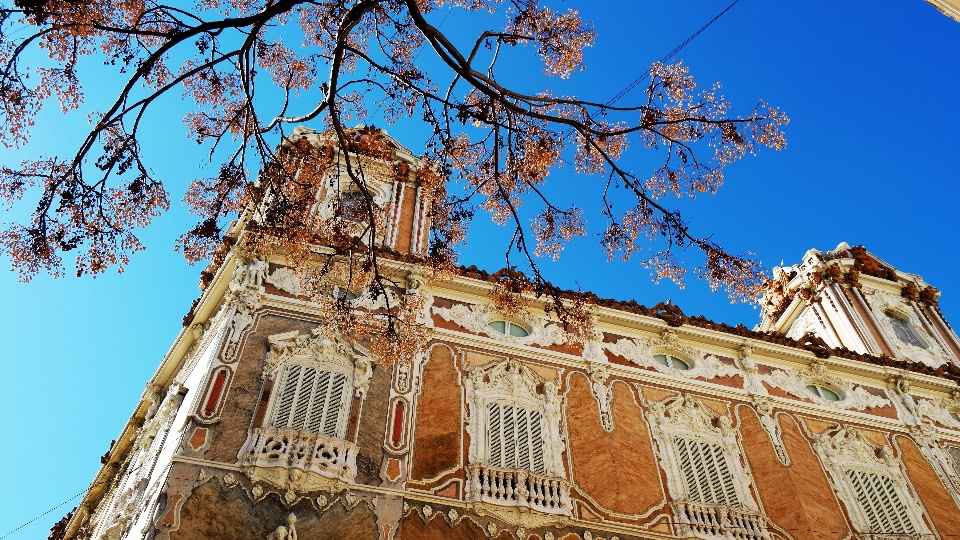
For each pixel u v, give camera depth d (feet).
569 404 83.71
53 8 44.80
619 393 87.15
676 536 74.18
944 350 119.24
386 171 105.29
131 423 97.86
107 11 48.55
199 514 61.11
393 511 66.69
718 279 58.85
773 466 85.05
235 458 65.51
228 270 85.87
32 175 49.60
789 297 135.44
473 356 84.33
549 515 70.38
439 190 65.41
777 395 94.84
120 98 47.75
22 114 48.11
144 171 52.49
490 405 80.18
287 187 66.44
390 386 77.61
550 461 76.59
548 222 64.69
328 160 71.72
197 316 89.56
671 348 95.81
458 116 57.16
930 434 96.58
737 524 76.59
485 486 70.79
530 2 59.93
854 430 93.56
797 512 80.28
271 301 80.43
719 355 97.71
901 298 128.36
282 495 63.77
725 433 87.25
